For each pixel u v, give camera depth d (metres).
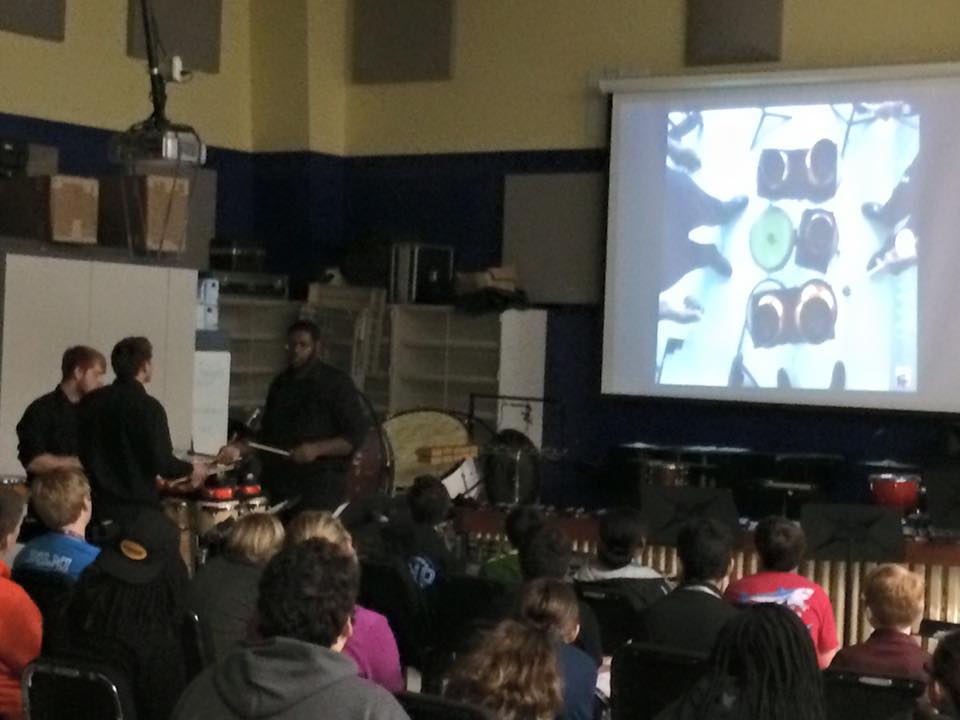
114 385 5.76
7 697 3.59
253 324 9.86
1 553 3.82
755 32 8.73
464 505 7.66
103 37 9.26
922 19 8.26
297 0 10.02
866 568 6.36
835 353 8.47
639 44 9.19
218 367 8.48
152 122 6.03
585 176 9.38
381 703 2.30
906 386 8.27
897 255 8.27
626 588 4.62
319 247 10.18
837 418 8.49
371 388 9.70
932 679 2.71
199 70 9.88
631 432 9.19
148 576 3.57
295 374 6.68
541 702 2.79
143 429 5.66
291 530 3.86
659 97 9.02
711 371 8.87
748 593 4.51
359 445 6.68
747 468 8.13
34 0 8.83
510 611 3.84
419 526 5.23
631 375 9.13
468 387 9.37
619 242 9.16
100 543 4.18
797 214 8.58
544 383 9.47
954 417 8.12
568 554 4.44
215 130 10.05
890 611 3.89
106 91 9.29
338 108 10.25
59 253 7.11
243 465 6.18
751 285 8.73
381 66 10.11
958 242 8.11
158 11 9.59
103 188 7.38
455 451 7.78
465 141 9.84
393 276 9.59
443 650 4.35
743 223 8.75
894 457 8.32
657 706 3.56
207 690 2.38
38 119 8.90
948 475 6.16
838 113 8.45
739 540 6.15
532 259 9.58
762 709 2.70
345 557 2.42
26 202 7.15
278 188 10.20
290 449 6.60
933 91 8.16
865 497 8.38
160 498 6.03
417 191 10.04
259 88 10.21
